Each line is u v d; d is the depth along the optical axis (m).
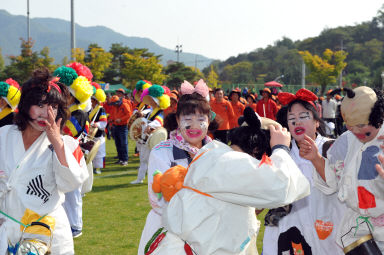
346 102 2.78
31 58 47.16
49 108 2.77
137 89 9.36
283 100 3.56
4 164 2.83
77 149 2.97
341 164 3.11
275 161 2.38
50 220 2.88
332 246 3.44
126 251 5.21
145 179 9.75
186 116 3.13
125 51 82.31
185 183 2.45
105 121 8.94
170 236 2.51
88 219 6.58
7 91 5.60
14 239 2.80
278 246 3.52
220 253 2.34
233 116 12.00
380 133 2.82
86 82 5.26
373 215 2.92
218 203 2.34
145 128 8.00
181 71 86.62
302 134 3.50
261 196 2.25
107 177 10.11
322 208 3.44
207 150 2.46
